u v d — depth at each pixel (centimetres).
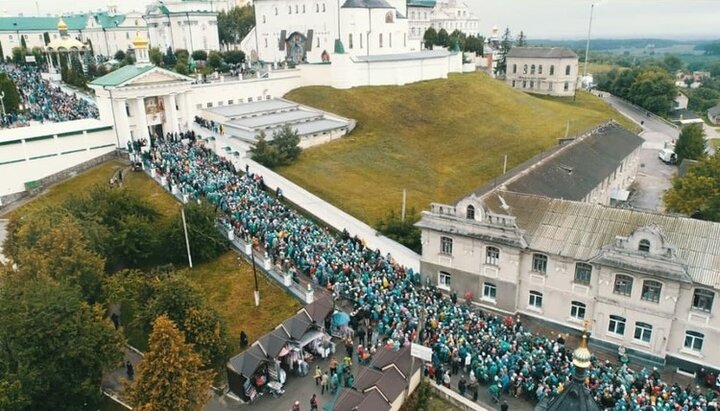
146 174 6938
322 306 4112
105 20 17300
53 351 3275
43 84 10656
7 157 6775
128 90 7800
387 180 7769
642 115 15025
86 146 7562
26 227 4569
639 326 4197
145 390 2977
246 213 5728
